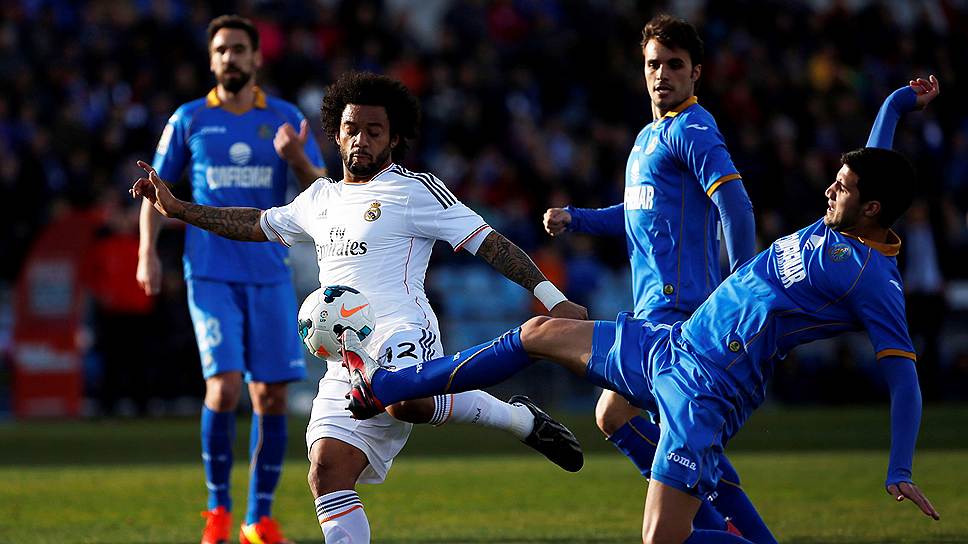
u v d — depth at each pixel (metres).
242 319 24.75
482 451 40.12
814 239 17.47
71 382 49.69
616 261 57.97
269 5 66.50
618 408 20.92
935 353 54.28
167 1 63.94
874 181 17.03
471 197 60.34
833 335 17.52
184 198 47.19
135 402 50.38
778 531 23.61
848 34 76.12
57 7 64.12
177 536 23.94
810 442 41.47
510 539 23.14
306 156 24.44
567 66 69.44
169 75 59.34
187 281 24.89
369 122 18.50
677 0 79.19
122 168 54.34
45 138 55.06
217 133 25.30
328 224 18.81
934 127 67.50
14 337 49.59
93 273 49.31
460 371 17.55
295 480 31.89
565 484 30.55
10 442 41.84
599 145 63.59
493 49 68.81
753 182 60.53
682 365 17.11
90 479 31.72
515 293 55.03
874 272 17.09
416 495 28.80
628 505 27.28
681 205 20.59
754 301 17.27
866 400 56.06
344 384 18.52
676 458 16.75
